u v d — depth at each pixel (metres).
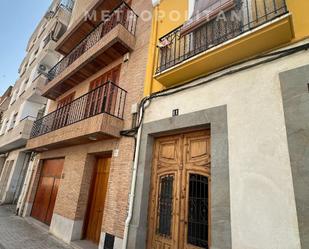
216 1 4.10
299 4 2.93
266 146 2.61
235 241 2.53
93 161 5.88
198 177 3.44
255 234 2.41
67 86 8.20
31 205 8.23
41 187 8.16
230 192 2.74
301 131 2.36
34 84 11.63
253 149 2.71
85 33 8.72
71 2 12.34
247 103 2.96
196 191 3.38
